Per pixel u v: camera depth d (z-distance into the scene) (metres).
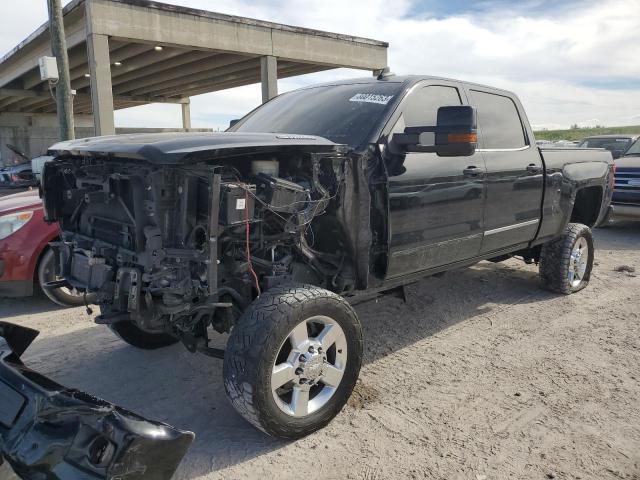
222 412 3.39
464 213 4.23
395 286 4.02
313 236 3.51
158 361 4.14
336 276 3.54
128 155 2.77
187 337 3.22
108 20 12.20
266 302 2.86
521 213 4.96
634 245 9.08
